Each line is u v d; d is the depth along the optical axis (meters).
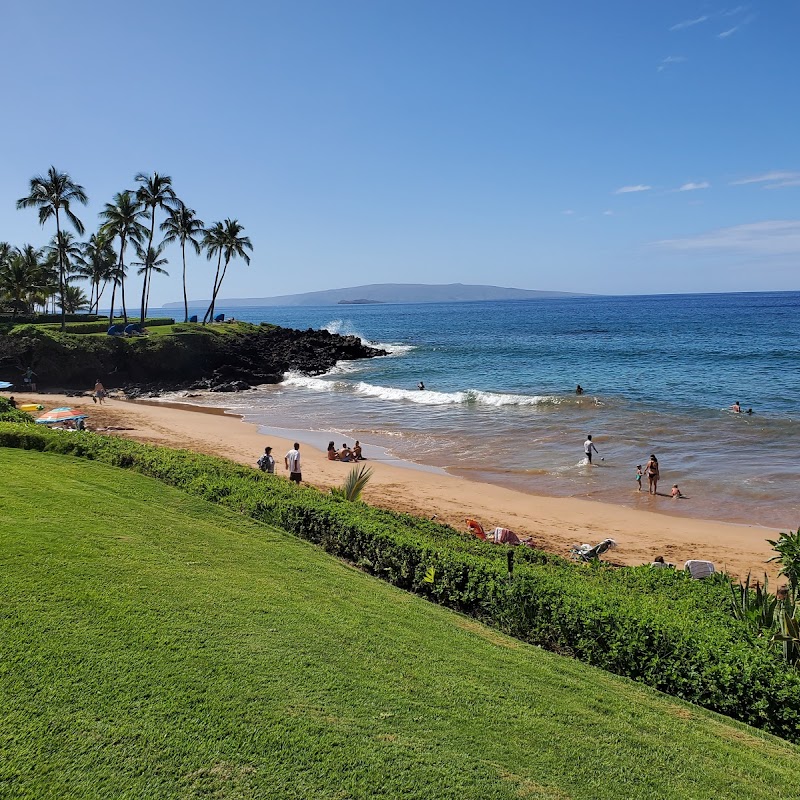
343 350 67.94
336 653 6.62
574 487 21.56
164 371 52.94
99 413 35.81
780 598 8.34
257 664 6.12
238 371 53.31
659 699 6.86
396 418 34.44
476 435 29.53
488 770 5.04
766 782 5.38
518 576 8.80
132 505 10.87
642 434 28.33
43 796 4.23
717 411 32.22
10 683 5.32
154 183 59.84
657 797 4.99
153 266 69.94
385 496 20.28
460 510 18.94
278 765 4.77
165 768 4.59
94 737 4.82
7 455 13.72
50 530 8.76
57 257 72.75
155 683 5.57
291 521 11.59
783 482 21.03
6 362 47.91
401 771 4.88
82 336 51.00
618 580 10.03
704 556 15.41
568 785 5.01
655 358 58.47
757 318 119.56
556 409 34.69
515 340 87.69
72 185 53.91
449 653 7.11
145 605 6.97
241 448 26.89
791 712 6.45
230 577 8.30
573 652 8.00
